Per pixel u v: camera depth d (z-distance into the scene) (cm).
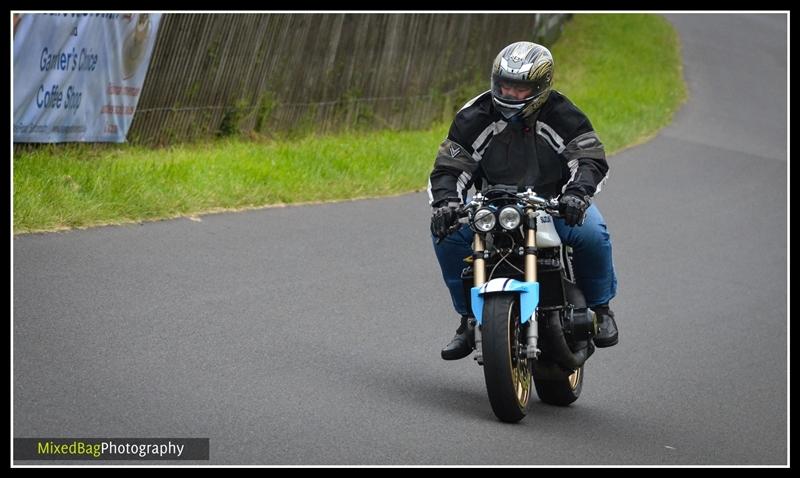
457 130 1311
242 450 1088
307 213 2369
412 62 4059
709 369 1739
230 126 3194
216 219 2175
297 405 1251
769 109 5197
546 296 1303
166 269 1772
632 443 1300
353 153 3092
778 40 7100
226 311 1603
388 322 1684
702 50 6569
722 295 2241
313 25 3466
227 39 3130
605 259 1361
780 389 1678
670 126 4556
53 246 1800
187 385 1271
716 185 3462
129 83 2784
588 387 1563
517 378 1284
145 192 2155
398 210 2553
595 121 4353
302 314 1652
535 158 1305
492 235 1296
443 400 1354
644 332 1911
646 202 3089
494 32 4803
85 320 1464
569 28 6681
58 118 2542
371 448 1138
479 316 1230
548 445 1228
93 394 1203
